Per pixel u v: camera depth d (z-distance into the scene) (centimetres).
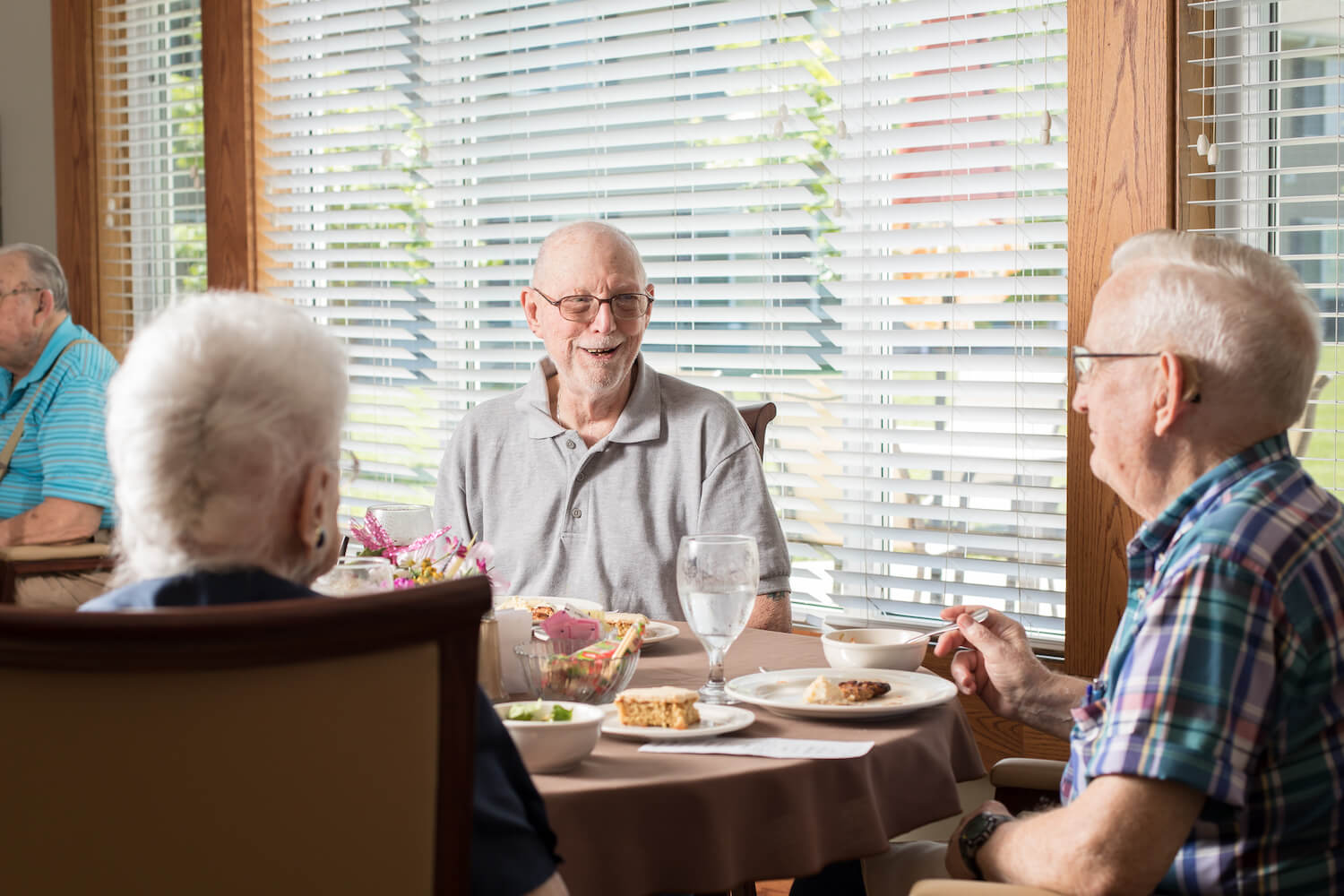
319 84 332
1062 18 227
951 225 244
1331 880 101
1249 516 103
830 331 259
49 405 285
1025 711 145
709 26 275
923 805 123
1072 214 221
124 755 71
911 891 105
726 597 128
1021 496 238
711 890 105
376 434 336
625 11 280
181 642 70
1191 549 104
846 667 146
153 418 82
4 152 388
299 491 86
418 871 79
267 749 73
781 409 267
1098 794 101
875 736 121
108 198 375
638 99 281
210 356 83
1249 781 101
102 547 274
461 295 312
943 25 240
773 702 128
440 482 211
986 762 234
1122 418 112
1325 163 208
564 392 206
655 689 123
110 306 377
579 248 197
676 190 278
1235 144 207
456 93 309
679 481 199
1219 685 98
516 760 95
